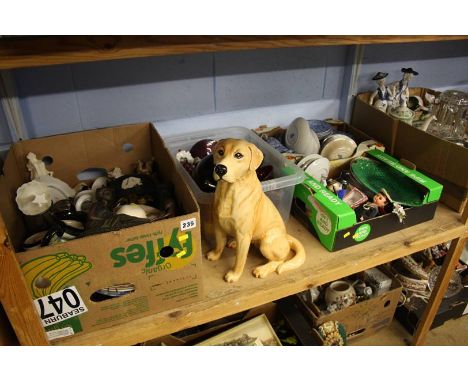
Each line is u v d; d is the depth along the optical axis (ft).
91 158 3.25
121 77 3.32
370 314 4.16
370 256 2.95
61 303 2.12
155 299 2.37
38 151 3.02
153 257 2.18
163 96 3.56
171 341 3.53
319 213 3.00
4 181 2.54
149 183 3.00
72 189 3.14
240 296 2.58
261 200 2.64
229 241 3.02
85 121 3.38
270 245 2.73
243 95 3.90
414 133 3.55
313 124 4.07
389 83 4.49
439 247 4.62
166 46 1.98
